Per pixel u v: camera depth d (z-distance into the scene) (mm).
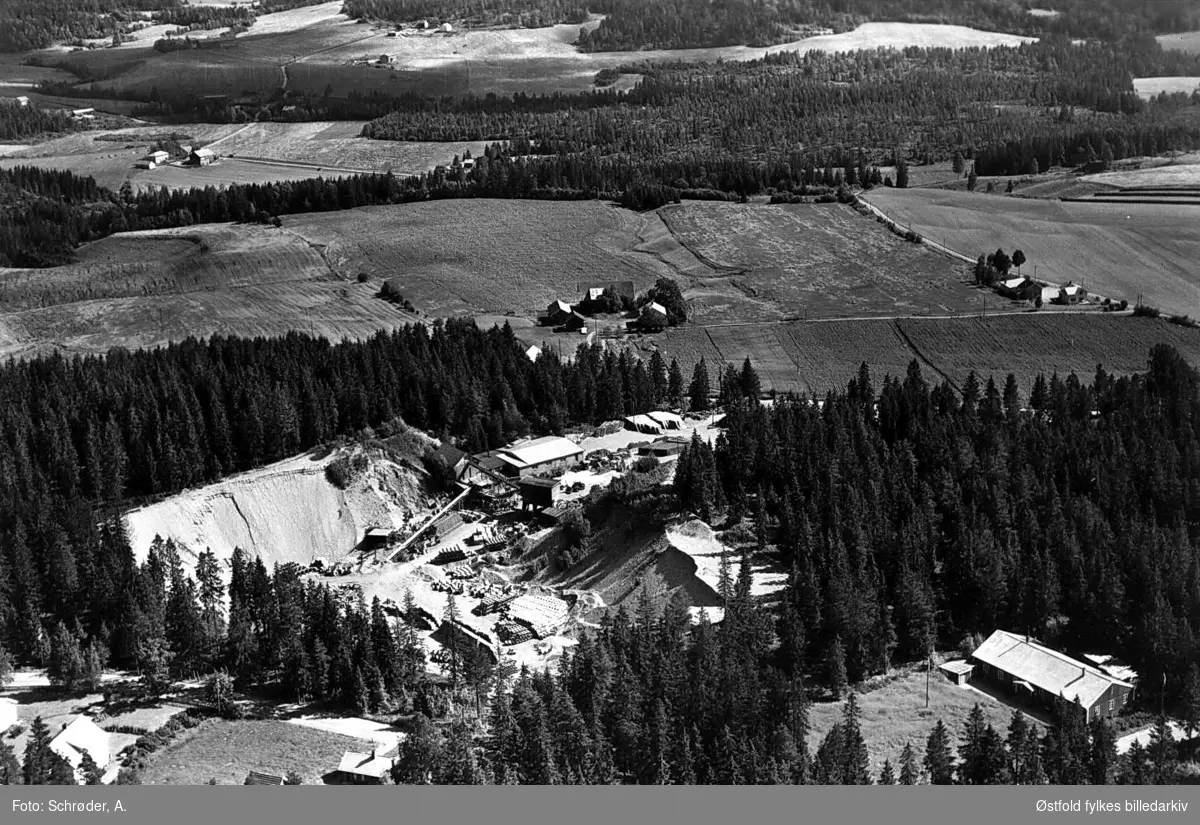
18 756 132750
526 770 123938
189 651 158750
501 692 143875
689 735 130250
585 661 140875
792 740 127625
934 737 125562
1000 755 123688
